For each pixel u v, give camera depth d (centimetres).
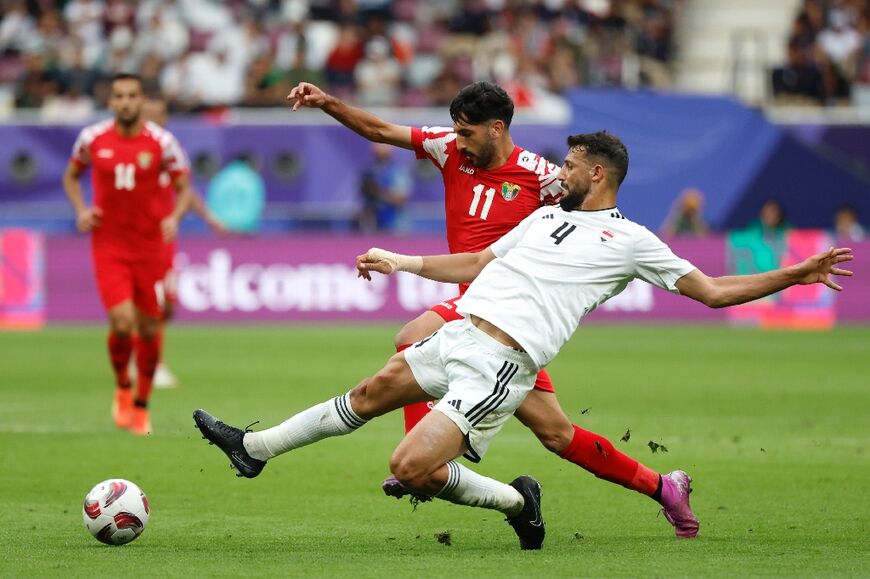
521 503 2152
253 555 2103
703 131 8344
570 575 1923
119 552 2123
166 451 3384
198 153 8081
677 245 7925
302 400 4456
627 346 6819
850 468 3175
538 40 9750
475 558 2081
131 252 3741
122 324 3706
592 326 8144
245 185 8081
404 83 9375
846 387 5069
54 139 8094
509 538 2308
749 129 8369
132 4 9738
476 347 2102
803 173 8406
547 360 2119
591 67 9400
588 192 2170
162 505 2645
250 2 9894
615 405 4472
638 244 2152
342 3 9769
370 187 8062
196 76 9200
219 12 9812
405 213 8225
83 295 7925
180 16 9731
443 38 9800
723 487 2902
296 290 7912
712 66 10081
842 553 2142
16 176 8094
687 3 10338
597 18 9700
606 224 2162
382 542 2255
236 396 4584
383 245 7869
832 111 9206
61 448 3419
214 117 8556
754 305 8319
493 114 2416
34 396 4638
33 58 9044
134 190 3741
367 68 9112
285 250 7919
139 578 1889
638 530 2403
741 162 8381
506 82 9169
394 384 2161
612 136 2181
